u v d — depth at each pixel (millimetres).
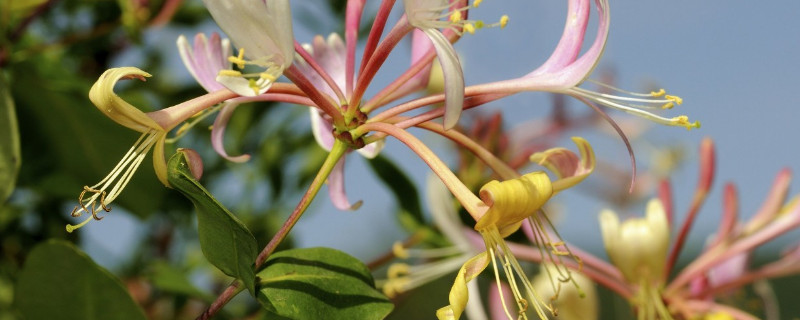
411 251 552
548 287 552
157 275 558
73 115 526
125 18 597
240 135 657
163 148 387
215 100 390
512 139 583
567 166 404
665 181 528
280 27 373
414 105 401
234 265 395
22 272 386
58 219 604
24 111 534
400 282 547
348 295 401
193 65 413
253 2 373
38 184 554
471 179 556
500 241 383
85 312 393
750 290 579
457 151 562
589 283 551
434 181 542
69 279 388
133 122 381
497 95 397
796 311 740
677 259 522
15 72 533
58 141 537
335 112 399
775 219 532
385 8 397
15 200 606
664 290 522
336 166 442
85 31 625
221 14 375
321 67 418
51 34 630
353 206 440
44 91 522
